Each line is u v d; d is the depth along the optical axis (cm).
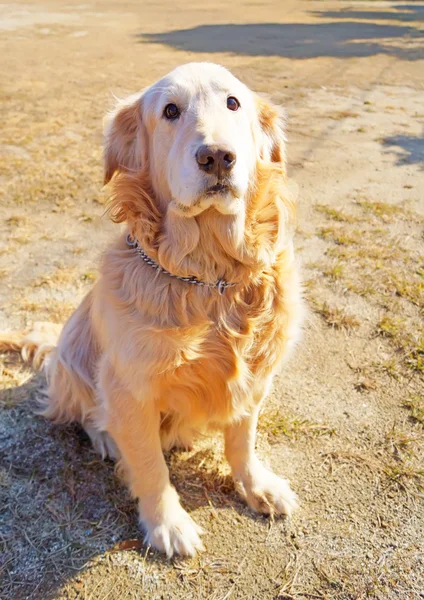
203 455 81
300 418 85
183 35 484
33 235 135
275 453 79
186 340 63
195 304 65
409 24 597
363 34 513
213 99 64
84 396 80
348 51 418
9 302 110
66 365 79
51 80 300
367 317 107
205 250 65
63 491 73
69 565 64
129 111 71
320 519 70
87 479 75
